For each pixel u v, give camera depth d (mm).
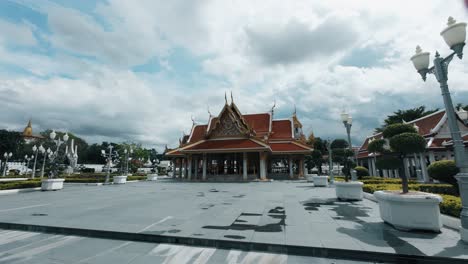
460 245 4422
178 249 4668
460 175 4680
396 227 5496
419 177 21078
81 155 91000
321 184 18484
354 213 7441
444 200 6523
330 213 7441
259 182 24219
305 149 28266
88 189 17797
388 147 6566
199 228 5664
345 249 4223
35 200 11273
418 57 5699
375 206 8828
